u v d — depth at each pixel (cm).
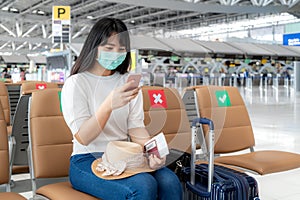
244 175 183
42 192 171
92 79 157
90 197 158
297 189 327
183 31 2506
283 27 2172
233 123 256
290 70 1775
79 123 156
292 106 1118
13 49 2702
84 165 166
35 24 2053
